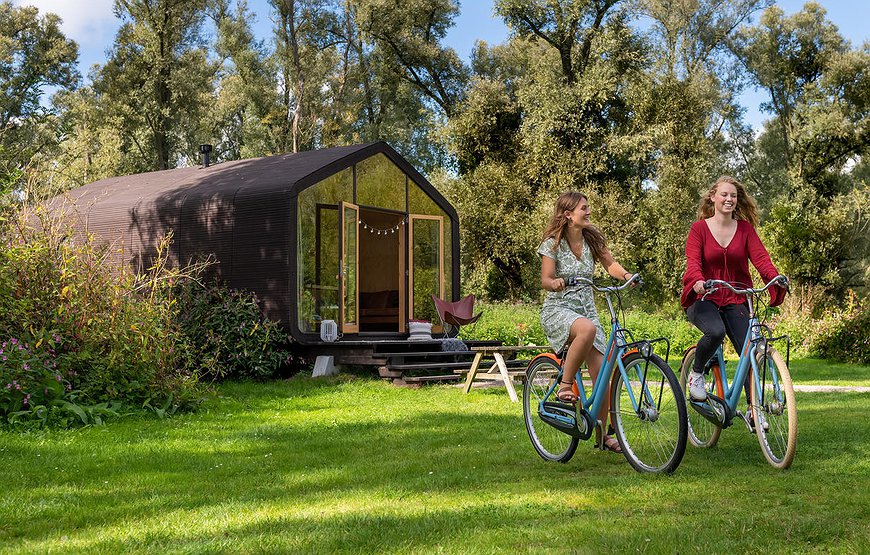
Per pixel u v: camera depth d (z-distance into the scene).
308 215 13.11
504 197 29.28
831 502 3.88
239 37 38.66
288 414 8.56
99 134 31.14
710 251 5.33
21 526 3.72
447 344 13.16
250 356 12.12
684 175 28.16
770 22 35.94
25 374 7.26
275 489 4.57
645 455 4.87
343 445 6.35
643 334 20.41
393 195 14.85
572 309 5.16
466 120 30.98
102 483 4.82
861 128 34.28
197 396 8.90
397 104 37.62
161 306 9.04
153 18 33.50
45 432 6.74
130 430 7.12
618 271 5.16
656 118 28.62
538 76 30.11
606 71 28.36
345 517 3.72
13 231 8.48
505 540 3.30
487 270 29.78
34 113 11.52
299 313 12.73
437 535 3.39
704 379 5.23
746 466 4.93
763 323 5.06
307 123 36.38
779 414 4.89
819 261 28.38
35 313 8.05
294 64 35.59
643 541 3.24
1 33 34.78
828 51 35.75
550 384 5.44
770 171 36.47
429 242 15.45
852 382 11.95
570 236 5.24
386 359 11.94
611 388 5.10
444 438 6.62
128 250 14.08
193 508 4.08
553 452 5.52
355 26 35.56
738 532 3.37
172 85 34.12
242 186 13.16
